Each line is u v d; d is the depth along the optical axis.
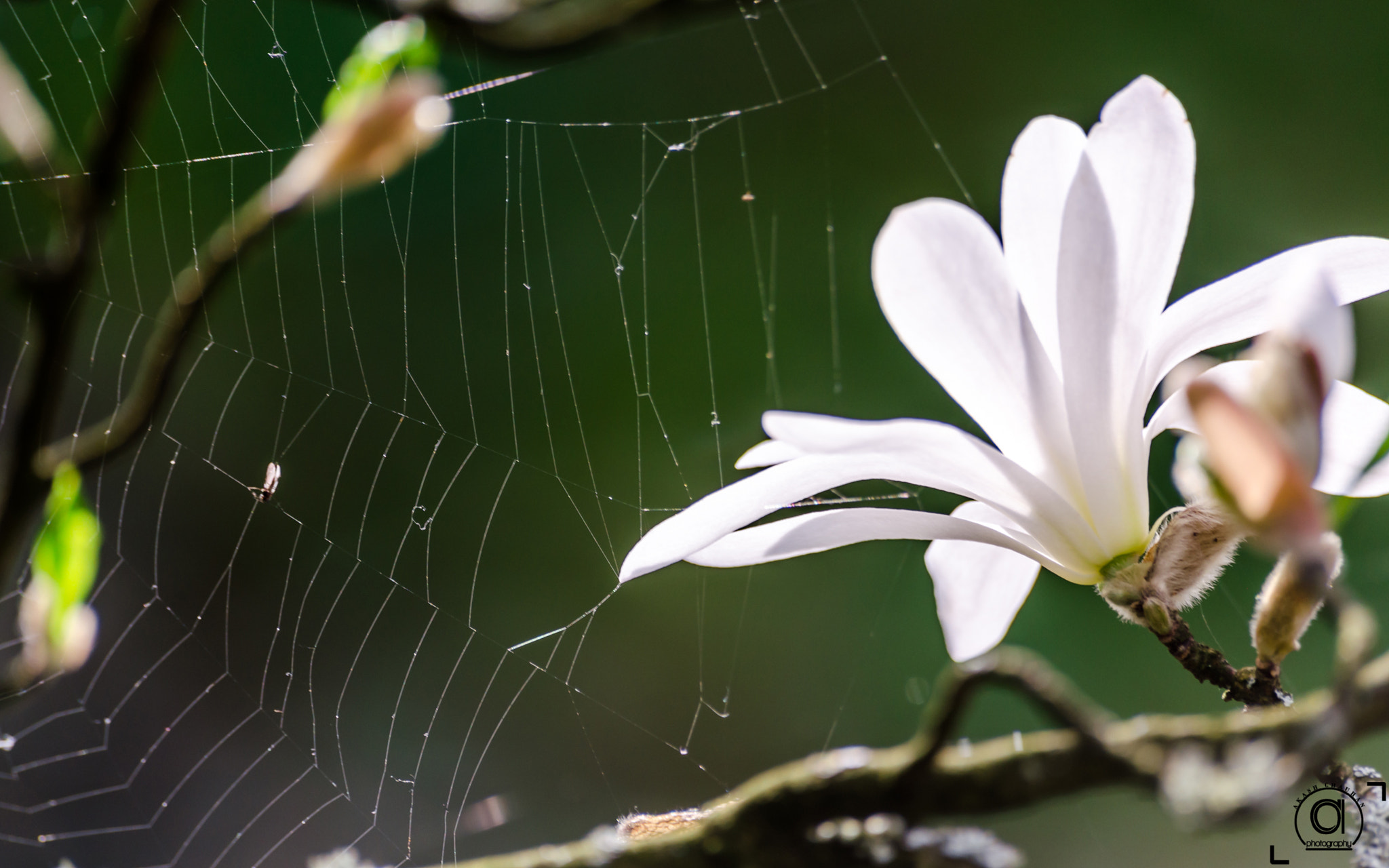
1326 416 0.58
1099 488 0.58
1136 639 1.07
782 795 0.54
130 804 1.11
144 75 0.63
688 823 0.56
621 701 1.18
